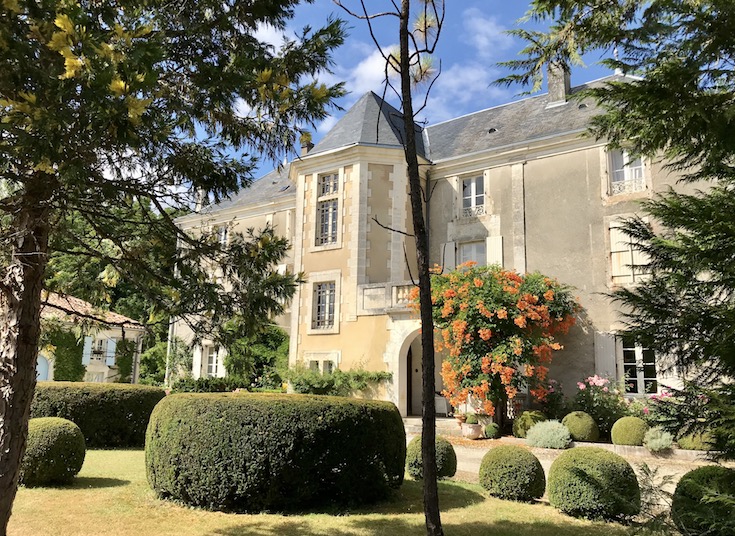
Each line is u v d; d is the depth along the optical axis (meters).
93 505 6.28
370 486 6.56
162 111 3.61
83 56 2.62
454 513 6.24
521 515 6.18
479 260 15.66
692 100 3.06
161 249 4.74
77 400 10.79
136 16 3.37
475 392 12.02
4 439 3.60
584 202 14.03
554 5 3.96
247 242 4.74
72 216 4.66
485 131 17.67
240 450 6.11
